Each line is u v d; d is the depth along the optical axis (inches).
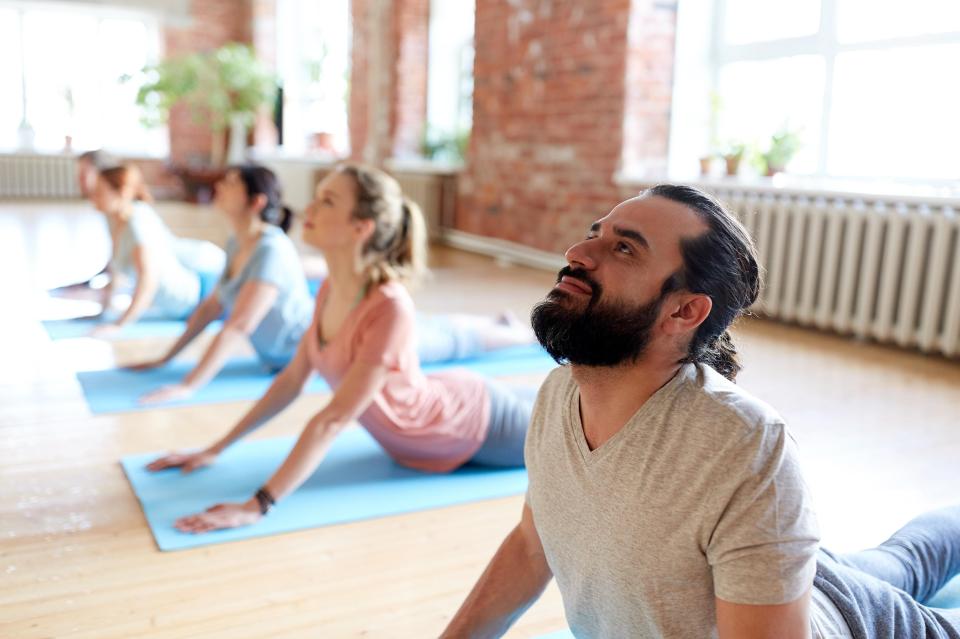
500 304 205.6
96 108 446.3
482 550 80.2
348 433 109.9
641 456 38.2
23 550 76.7
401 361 87.9
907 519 90.4
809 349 169.6
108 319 167.3
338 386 90.7
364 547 79.7
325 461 100.0
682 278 37.7
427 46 345.7
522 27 267.9
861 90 190.2
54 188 444.1
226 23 464.4
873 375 149.9
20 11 422.6
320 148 414.3
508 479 97.1
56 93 437.1
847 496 96.0
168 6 393.7
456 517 87.0
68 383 128.4
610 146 234.5
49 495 88.7
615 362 38.3
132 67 446.6
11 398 120.9
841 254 180.9
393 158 350.6
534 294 220.1
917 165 181.0
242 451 101.7
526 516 48.3
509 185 283.1
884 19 184.2
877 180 188.9
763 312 194.4
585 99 243.0
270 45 450.3
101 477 93.9
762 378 145.5
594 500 39.9
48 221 350.9
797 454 37.0
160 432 108.6
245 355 148.2
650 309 37.7
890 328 171.9
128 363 139.9
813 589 43.6
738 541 35.7
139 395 121.9
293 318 126.0
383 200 84.2
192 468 94.2
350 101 384.8
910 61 179.5
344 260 85.0
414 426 92.1
